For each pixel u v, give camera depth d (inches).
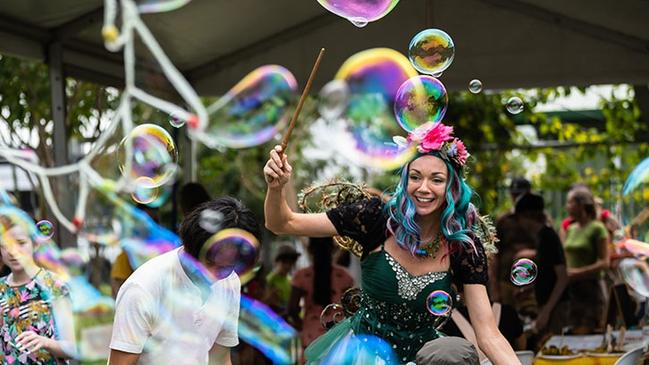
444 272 92.8
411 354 93.4
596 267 207.6
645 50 177.0
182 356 91.7
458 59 188.4
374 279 93.1
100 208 268.2
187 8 171.6
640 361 127.3
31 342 116.9
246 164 411.2
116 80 193.2
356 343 94.7
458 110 304.7
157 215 202.2
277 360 188.7
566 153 337.7
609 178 319.9
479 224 97.0
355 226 93.4
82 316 236.2
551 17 177.9
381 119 229.3
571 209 214.5
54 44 172.7
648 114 229.5
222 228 86.2
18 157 264.1
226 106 200.2
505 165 322.0
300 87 194.1
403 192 90.5
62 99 175.0
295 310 180.7
